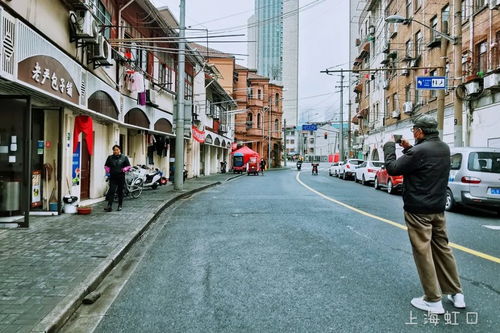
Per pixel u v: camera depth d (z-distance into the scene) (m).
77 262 5.83
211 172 40.59
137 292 4.92
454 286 4.28
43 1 8.41
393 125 33.25
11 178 8.57
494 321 3.96
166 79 21.53
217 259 6.37
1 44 6.30
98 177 13.53
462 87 19.23
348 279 5.30
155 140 21.09
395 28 32.66
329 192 18.39
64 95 9.07
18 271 5.38
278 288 4.97
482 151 11.62
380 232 8.47
